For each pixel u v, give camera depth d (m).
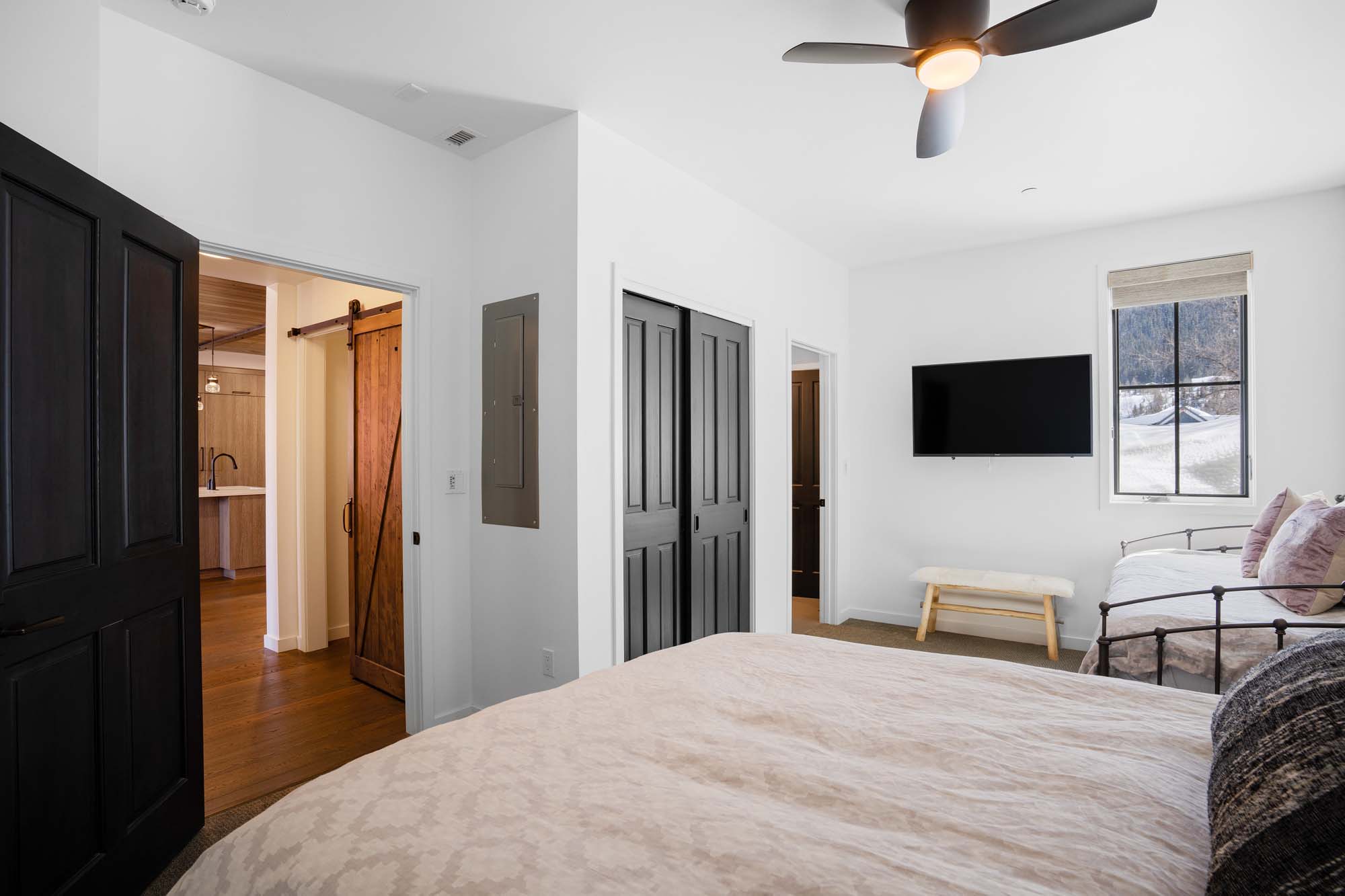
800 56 2.04
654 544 3.24
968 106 2.73
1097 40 2.29
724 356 3.77
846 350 5.14
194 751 2.18
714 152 3.18
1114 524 4.20
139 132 2.16
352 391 3.83
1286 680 0.83
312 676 3.86
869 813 0.93
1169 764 1.06
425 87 2.59
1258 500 3.80
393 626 3.56
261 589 6.25
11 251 1.52
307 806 0.98
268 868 0.89
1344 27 2.21
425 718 2.99
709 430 3.63
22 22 1.81
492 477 3.10
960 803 0.94
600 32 2.25
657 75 2.53
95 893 1.72
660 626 3.27
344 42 2.29
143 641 1.95
